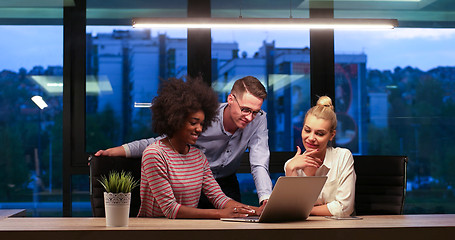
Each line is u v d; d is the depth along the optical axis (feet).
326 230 4.49
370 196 8.05
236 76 12.80
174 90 6.77
